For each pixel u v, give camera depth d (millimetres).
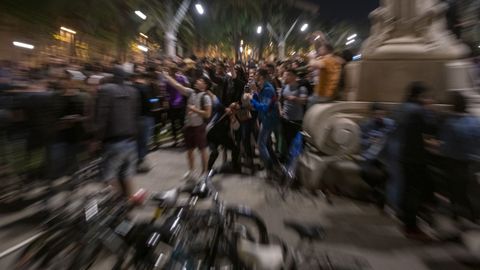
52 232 3678
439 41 6957
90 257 3418
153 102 9391
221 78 10047
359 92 7133
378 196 6066
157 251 3252
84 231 3574
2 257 4277
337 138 6598
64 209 4320
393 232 5219
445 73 6781
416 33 7051
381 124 6383
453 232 5113
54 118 6051
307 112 7355
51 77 6410
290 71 7875
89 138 6219
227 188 7070
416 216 5066
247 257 3197
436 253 4648
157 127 11078
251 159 8336
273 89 7812
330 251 4535
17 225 5293
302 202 6328
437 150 5273
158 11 25422
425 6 7059
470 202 5258
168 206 4027
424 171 5020
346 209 6047
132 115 5648
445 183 5348
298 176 7227
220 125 7863
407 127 5035
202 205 4539
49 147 6074
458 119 5105
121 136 5523
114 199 4219
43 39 6906
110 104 5457
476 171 5336
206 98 7602
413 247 4793
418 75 6875
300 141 7508
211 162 7930
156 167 8648
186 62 12383
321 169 6637
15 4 5477
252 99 8047
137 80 8148
